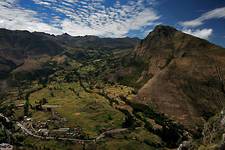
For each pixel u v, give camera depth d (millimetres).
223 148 88812
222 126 105938
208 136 112438
